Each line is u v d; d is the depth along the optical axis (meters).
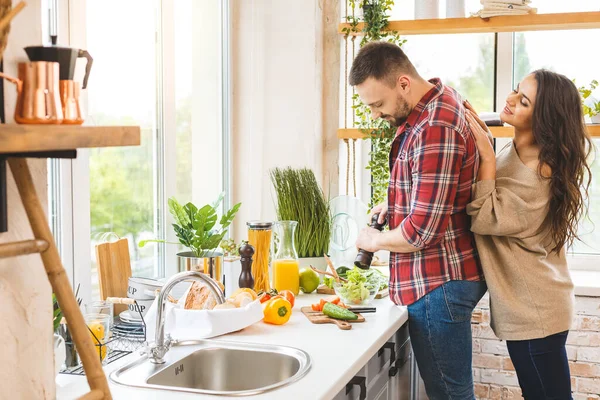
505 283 2.27
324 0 3.38
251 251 2.61
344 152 3.54
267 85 3.36
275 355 2.01
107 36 2.60
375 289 2.57
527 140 2.30
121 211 2.70
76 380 1.74
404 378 2.69
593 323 3.02
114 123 2.65
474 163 2.24
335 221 3.29
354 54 3.60
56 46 1.14
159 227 2.94
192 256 2.61
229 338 2.15
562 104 2.20
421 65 3.56
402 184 2.28
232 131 3.40
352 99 3.48
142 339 2.18
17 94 1.12
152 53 2.86
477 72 3.50
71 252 2.37
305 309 2.48
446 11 3.25
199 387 2.05
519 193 2.22
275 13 3.32
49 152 1.13
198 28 3.17
